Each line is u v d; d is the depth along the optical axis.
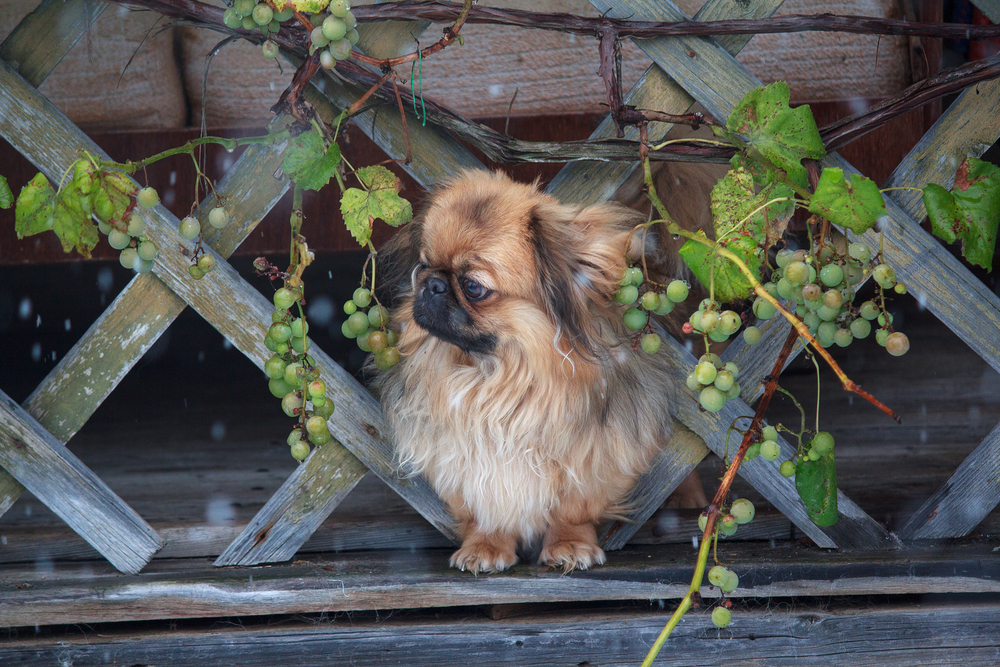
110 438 4.09
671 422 2.37
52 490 2.26
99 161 1.82
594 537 2.39
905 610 2.33
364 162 3.82
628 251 2.13
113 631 2.29
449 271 2.10
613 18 2.15
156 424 4.41
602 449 2.25
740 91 2.21
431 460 2.30
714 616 1.67
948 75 2.12
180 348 6.63
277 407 4.85
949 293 2.28
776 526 2.59
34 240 3.96
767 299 1.65
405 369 2.32
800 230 3.73
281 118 2.20
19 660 2.21
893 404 4.25
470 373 2.22
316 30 1.89
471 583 2.28
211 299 2.26
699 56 2.21
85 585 2.25
